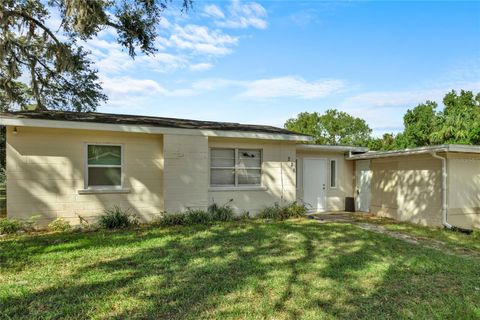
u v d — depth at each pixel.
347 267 5.09
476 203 9.62
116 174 9.47
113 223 8.51
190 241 6.82
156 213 9.84
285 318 3.34
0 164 17.25
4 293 3.89
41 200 8.54
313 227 8.79
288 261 5.38
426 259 5.62
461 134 17.39
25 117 7.95
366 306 3.67
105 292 3.95
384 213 11.76
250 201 11.07
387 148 29.09
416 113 23.55
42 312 3.40
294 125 37.66
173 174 9.66
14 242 6.67
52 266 4.99
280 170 11.60
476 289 4.24
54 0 11.62
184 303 3.66
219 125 11.57
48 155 8.62
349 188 13.72
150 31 12.62
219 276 4.58
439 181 9.41
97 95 17.95
